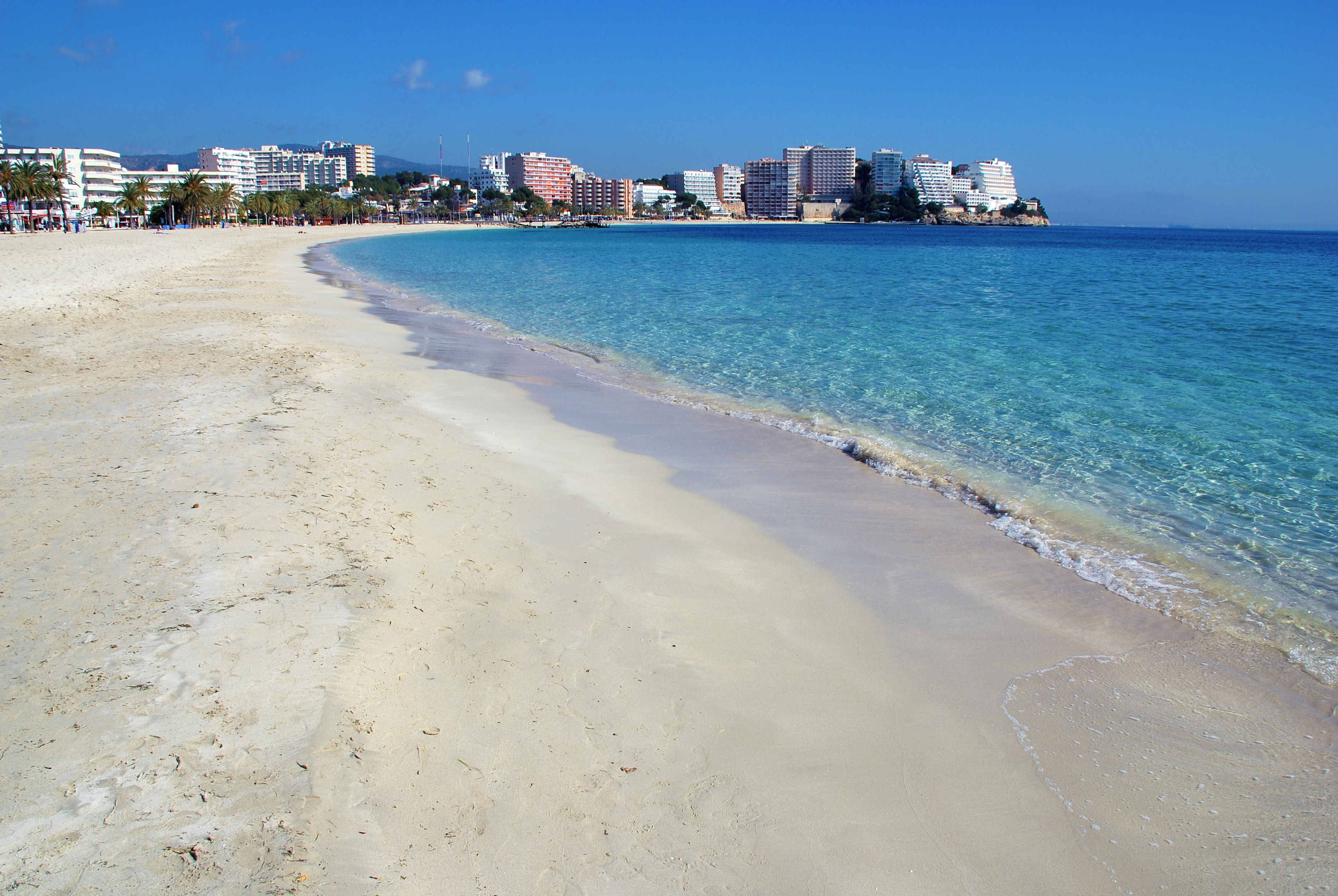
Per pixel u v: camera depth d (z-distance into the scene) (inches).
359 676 164.4
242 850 118.2
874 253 2655.0
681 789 139.9
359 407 394.0
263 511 247.0
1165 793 145.8
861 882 122.3
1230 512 289.0
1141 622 211.8
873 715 165.3
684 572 229.5
